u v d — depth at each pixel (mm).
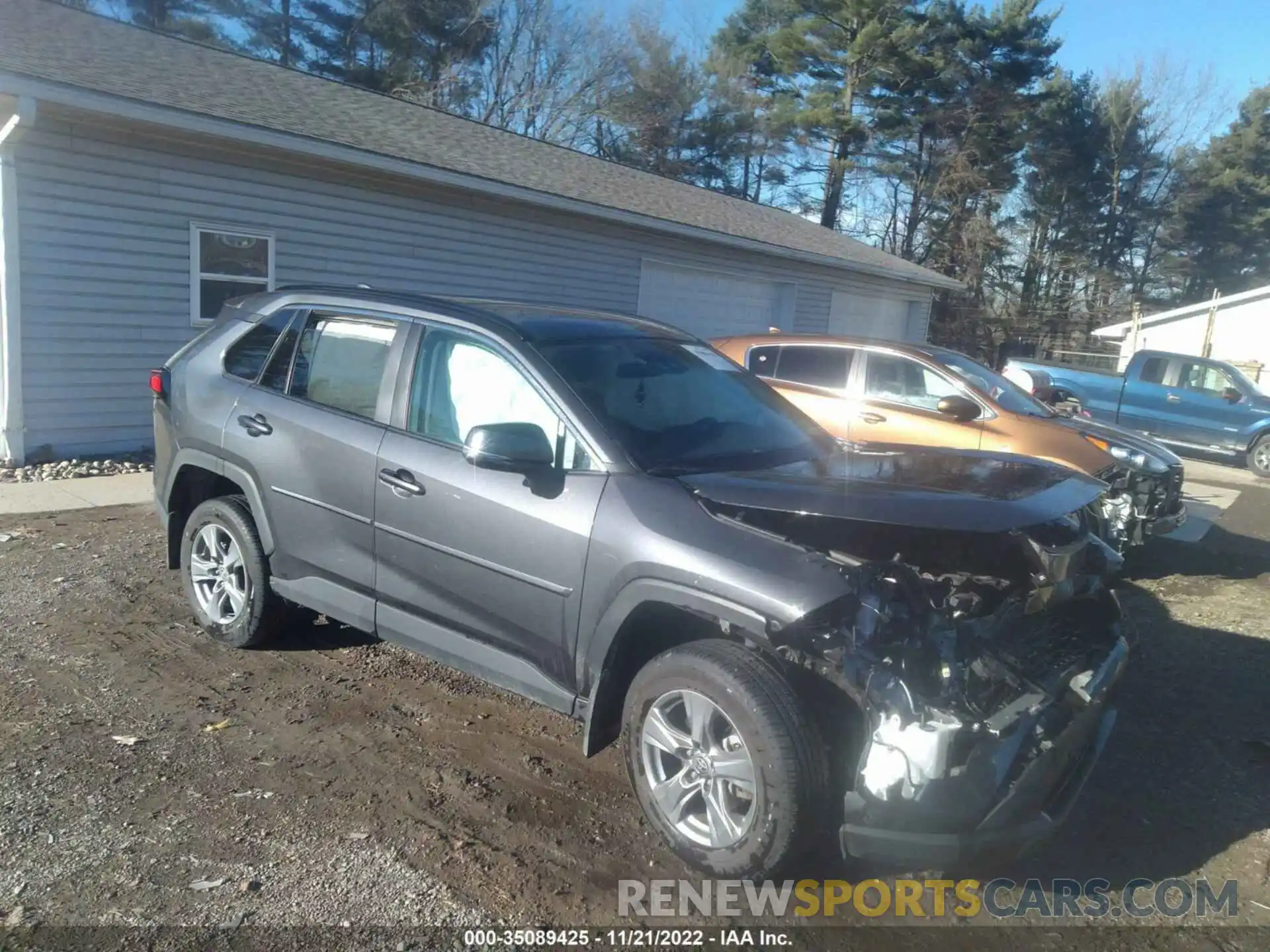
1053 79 42125
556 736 4176
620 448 3596
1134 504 7434
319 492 4328
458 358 4082
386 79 35312
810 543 3336
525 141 17453
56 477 8961
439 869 3188
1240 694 5102
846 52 38125
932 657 3012
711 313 17844
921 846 2826
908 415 7707
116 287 9758
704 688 3121
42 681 4445
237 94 11320
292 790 3627
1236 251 47312
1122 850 3545
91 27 12375
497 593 3721
